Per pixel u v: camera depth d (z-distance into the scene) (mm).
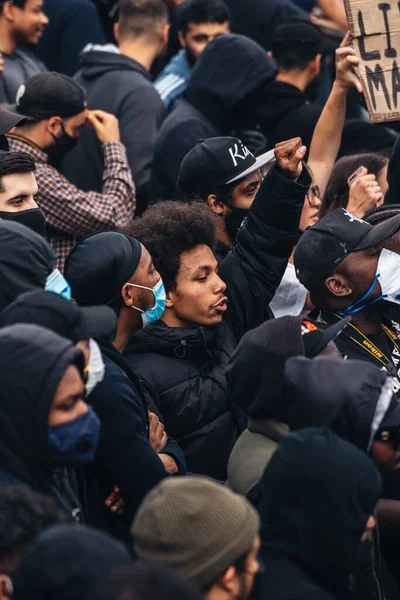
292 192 4840
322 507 3166
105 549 2467
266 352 3809
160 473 3781
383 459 3680
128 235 4688
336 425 3523
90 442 3295
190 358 4738
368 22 5793
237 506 2818
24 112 6250
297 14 9023
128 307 4363
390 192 5734
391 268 4598
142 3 7832
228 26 8328
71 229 6320
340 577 3264
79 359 3307
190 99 6977
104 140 6766
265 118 7035
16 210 4684
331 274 4609
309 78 7656
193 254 4719
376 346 4633
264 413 3809
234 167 5305
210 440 4637
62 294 3951
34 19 7770
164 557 2742
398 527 4137
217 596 2789
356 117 8102
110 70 7535
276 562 3188
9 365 3180
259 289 4980
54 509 2846
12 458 3191
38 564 2418
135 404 3889
